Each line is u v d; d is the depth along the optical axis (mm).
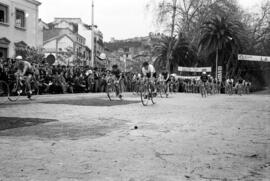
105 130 6578
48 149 4777
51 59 24219
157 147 5016
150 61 53656
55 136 5832
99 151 4695
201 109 12062
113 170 3746
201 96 24422
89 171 3695
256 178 3535
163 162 4125
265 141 5676
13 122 7508
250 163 4152
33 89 16484
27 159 4199
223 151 4812
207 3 52844
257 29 62438
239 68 50406
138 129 6785
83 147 4945
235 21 45594
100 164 3992
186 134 6266
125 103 13922
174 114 9930
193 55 50562
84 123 7559
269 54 61531
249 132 6664
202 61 50938
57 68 21297
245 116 9914
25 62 14484
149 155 4488
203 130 6812
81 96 18734
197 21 53562
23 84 14773
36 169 3754
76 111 10172
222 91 40469
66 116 8852
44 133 6129
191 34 54562
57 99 15609
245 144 5375
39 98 15898
